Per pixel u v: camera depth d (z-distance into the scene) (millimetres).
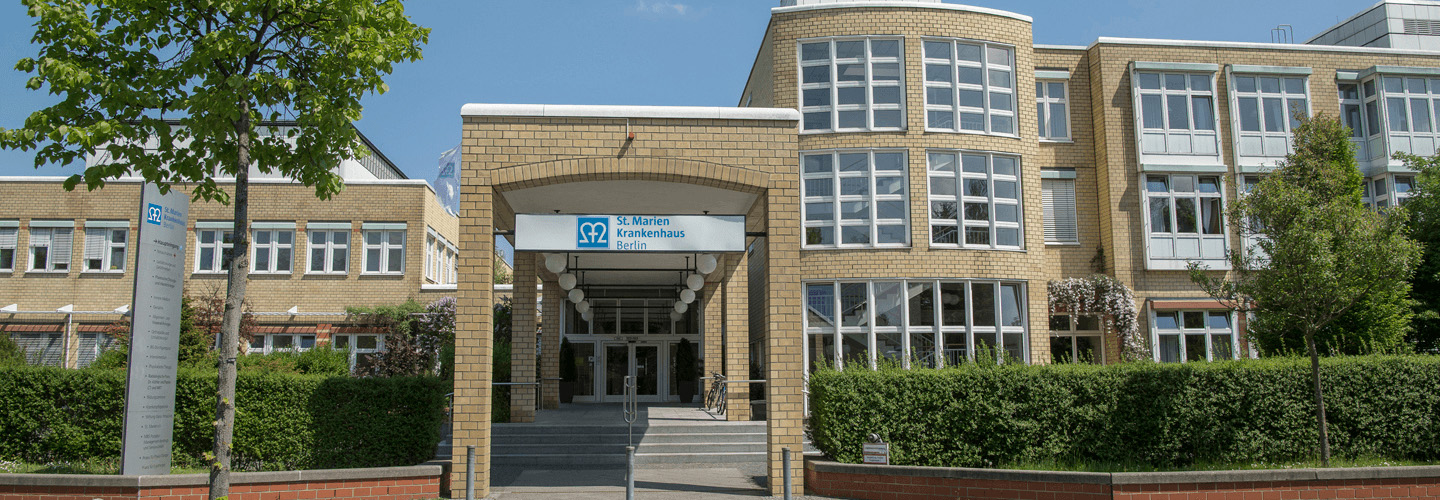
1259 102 21281
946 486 10211
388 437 10859
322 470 10047
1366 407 11164
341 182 10023
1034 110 19906
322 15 8734
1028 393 10977
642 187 12664
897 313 18578
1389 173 21172
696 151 11453
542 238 11359
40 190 25281
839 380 11266
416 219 25859
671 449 14922
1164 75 21141
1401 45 25016
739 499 10703
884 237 18859
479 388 10867
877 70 19391
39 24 8320
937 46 19562
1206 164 20781
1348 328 15094
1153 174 20750
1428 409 11219
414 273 25531
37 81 8133
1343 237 10906
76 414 10836
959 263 18609
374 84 9383
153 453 9812
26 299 24688
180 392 10695
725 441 15398
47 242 25125
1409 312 15727
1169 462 10820
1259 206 11297
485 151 11266
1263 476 9609
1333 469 9703
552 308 21203
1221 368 11047
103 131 8031
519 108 11344
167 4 8594
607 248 11406
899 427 11062
